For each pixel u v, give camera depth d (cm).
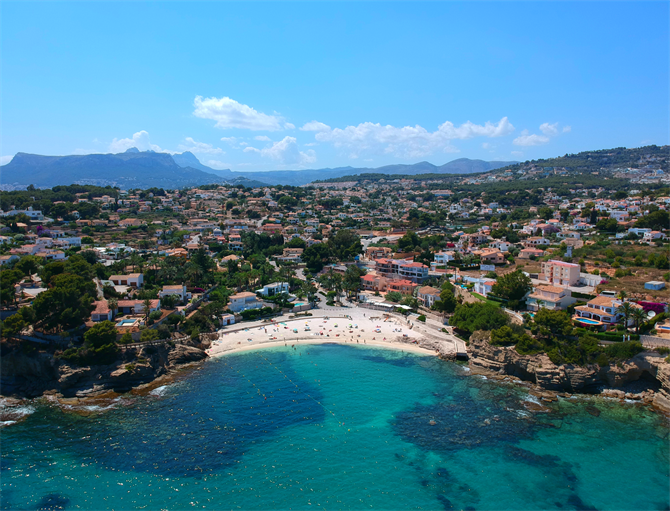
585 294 14212
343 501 7269
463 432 9275
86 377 10981
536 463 8262
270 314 17012
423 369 12525
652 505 7244
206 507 7112
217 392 11012
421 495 7425
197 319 14488
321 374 12156
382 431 9306
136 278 16562
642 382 11050
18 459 8288
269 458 8375
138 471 7981
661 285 14312
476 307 14312
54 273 14325
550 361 11350
